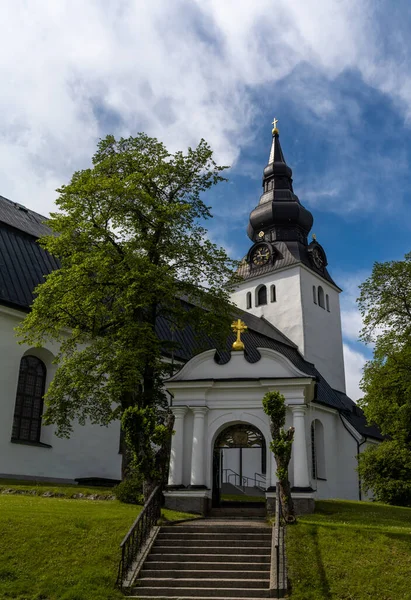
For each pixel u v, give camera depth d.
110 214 25.75
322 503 26.92
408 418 33.03
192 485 22.59
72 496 23.52
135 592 14.70
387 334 34.59
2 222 32.97
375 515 23.70
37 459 28.75
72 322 25.52
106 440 32.25
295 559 15.90
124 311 25.84
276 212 60.91
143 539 17.11
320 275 60.56
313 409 44.09
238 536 17.52
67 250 25.95
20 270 31.38
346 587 14.62
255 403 23.53
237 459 45.41
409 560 15.77
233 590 14.67
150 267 24.30
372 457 34.56
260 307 59.78
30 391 29.83
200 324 27.00
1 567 14.96
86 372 24.22
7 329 28.78
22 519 17.53
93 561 15.69
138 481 22.52
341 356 61.44
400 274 34.31
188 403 23.86
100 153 28.20
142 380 26.06
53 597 13.91
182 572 15.59
